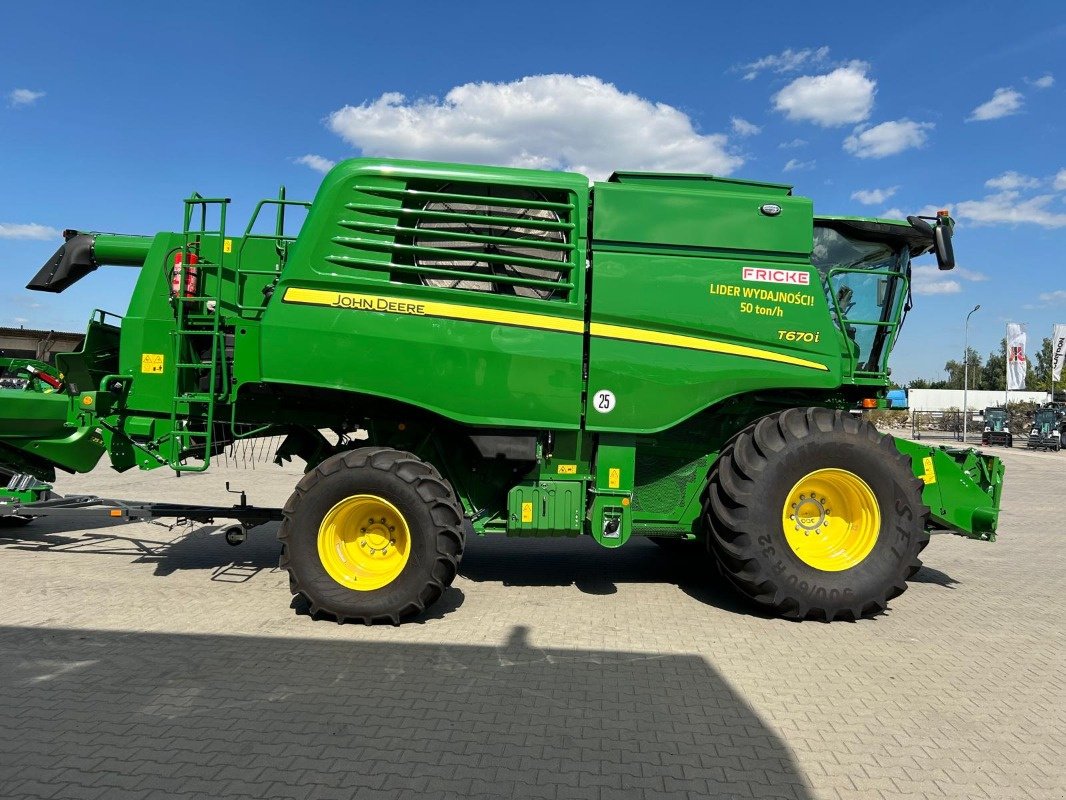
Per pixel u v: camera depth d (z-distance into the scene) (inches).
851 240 215.2
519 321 184.5
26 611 181.5
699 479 210.5
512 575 230.1
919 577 243.8
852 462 186.7
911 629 182.5
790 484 184.7
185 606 187.8
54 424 258.2
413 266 182.2
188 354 200.1
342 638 166.4
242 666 148.5
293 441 220.8
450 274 183.8
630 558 258.2
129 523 300.7
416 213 181.0
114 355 241.3
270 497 391.5
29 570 222.2
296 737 118.3
